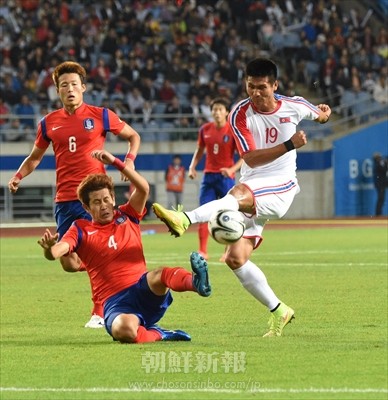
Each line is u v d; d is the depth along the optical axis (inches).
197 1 5703.7
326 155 5113.2
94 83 5054.1
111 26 5388.8
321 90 5403.5
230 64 5349.4
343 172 5103.3
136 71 5196.9
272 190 1347.2
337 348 1220.5
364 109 5354.3
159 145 5022.1
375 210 5118.1
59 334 1390.3
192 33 5546.3
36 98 4980.3
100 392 987.9
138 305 1259.8
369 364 1113.4
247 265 1338.6
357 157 5108.3
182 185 4862.2
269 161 1346.0
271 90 1359.5
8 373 1092.5
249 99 1390.3
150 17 5492.1
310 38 5625.0
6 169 4845.0
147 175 5017.2
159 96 5147.6
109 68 5191.9
